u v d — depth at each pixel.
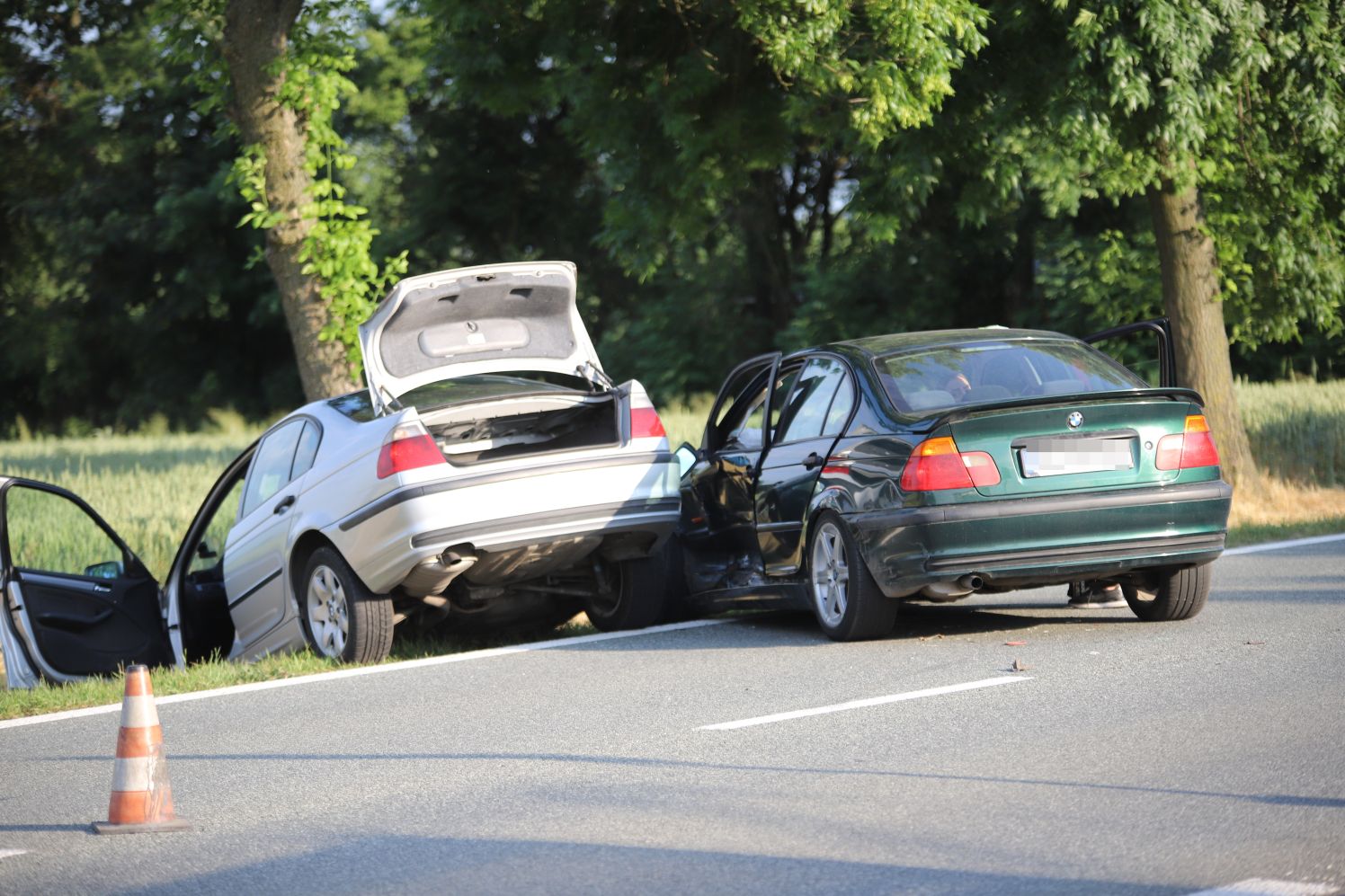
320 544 14.13
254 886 6.93
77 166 72.94
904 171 23.86
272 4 20.61
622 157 27.53
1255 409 29.45
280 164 20.83
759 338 68.62
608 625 14.96
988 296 60.09
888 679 11.13
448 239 67.88
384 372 13.85
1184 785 7.82
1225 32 21.34
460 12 26.47
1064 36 21.81
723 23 26.06
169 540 21.05
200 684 12.80
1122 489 12.14
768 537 14.13
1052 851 6.82
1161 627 12.82
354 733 10.36
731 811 7.76
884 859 6.82
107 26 71.94
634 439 13.74
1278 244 25.67
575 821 7.75
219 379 78.62
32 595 15.13
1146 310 33.72
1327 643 11.57
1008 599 15.31
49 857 7.62
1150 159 23.48
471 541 12.92
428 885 6.79
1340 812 7.23
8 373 80.06
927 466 11.99
